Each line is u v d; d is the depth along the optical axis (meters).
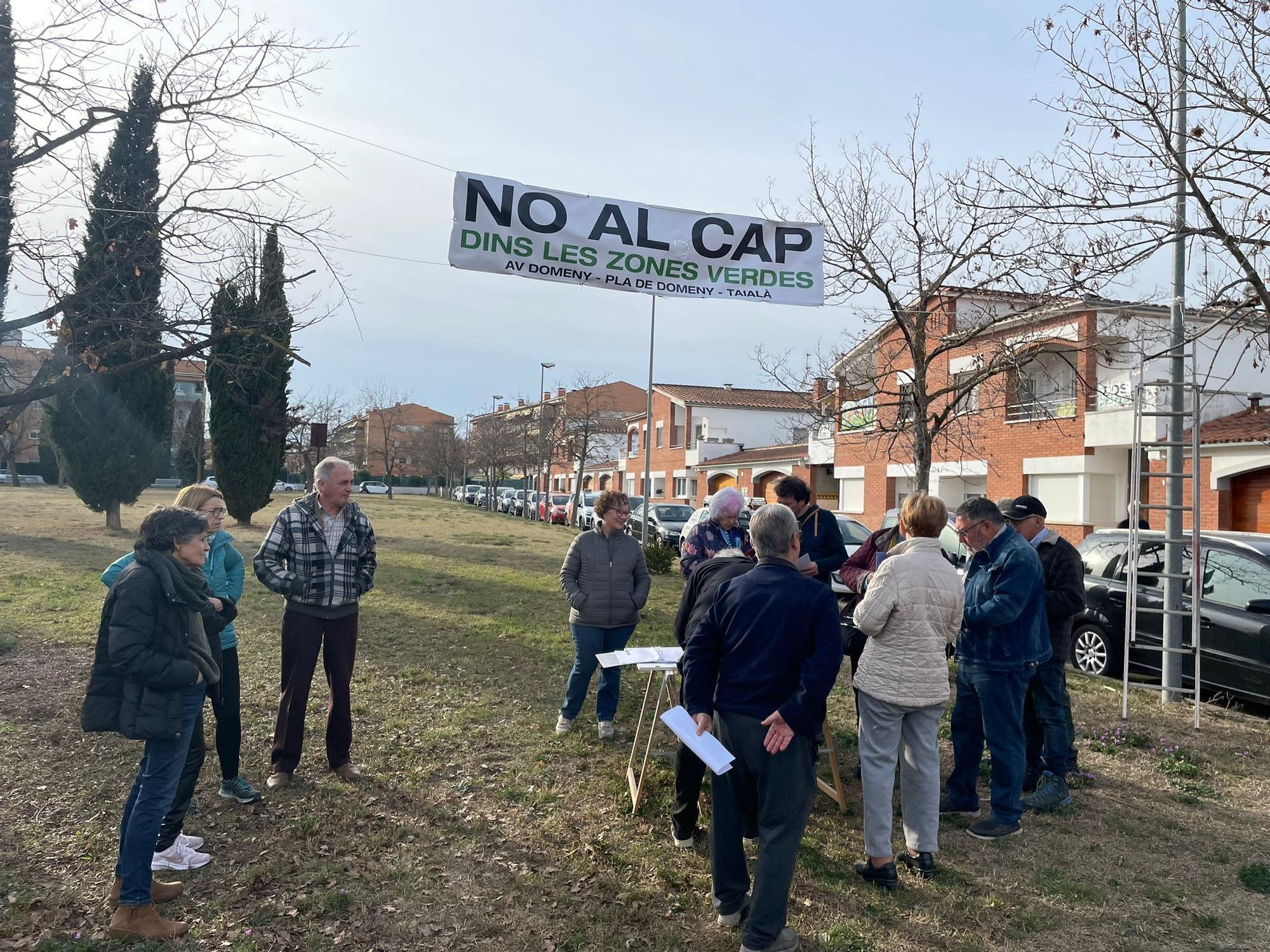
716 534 5.22
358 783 4.82
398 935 3.32
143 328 6.25
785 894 3.12
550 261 5.64
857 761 5.59
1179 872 4.11
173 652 3.14
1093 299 7.18
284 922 3.38
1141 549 8.45
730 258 5.98
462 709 6.34
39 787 4.61
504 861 3.96
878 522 25.20
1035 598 4.41
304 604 4.74
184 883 3.65
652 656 4.66
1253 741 6.22
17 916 3.34
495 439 48.31
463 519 34.75
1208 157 6.15
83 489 20.05
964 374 10.00
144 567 3.13
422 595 12.15
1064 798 4.88
